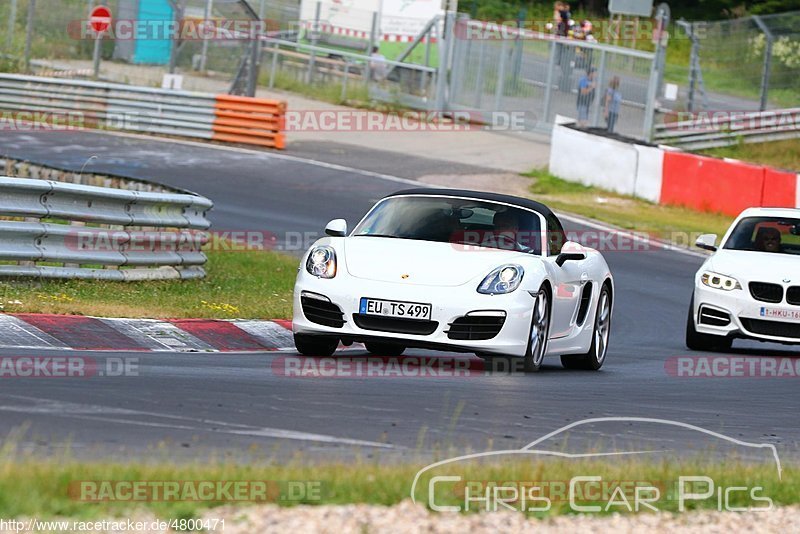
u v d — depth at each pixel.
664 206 97.25
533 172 105.06
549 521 17.98
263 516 16.91
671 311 60.31
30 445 20.53
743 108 125.56
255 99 103.44
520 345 34.59
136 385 27.67
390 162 103.12
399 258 35.16
